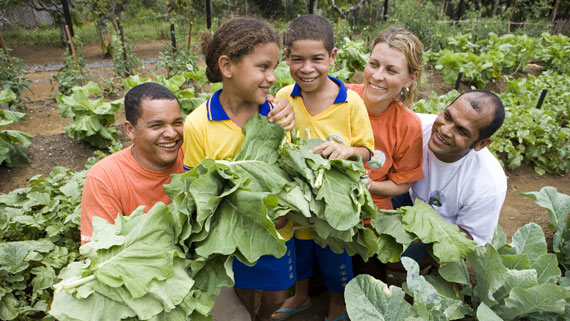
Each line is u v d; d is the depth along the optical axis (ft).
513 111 23.18
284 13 82.33
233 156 7.20
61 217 12.21
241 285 8.64
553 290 7.98
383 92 8.66
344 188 7.00
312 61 7.44
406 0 56.44
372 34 46.03
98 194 7.73
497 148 21.49
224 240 6.00
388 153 9.37
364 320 7.53
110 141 20.97
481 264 8.92
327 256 9.43
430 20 49.90
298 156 6.81
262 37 6.20
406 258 8.34
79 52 31.55
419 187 10.76
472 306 9.53
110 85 30.60
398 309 7.69
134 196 8.04
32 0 55.98
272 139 7.07
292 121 7.34
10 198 13.10
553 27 64.85
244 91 6.56
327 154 7.30
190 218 6.03
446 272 9.27
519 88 30.32
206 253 5.94
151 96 7.39
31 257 10.23
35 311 9.80
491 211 9.82
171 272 5.66
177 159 8.66
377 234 8.74
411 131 9.17
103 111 20.20
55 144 21.02
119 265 5.54
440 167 10.03
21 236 11.89
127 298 5.43
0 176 18.42
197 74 25.80
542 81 32.94
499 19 59.82
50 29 68.85
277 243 5.91
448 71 35.09
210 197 6.03
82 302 5.32
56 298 5.29
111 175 7.84
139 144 7.73
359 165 7.32
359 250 8.13
